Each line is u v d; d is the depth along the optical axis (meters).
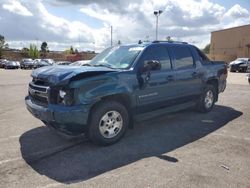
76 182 3.70
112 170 4.05
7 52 88.94
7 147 4.97
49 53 95.50
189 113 7.57
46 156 4.57
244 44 63.03
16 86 15.09
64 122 4.51
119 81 5.04
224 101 9.69
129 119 5.50
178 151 4.79
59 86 4.59
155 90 5.71
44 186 3.60
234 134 5.74
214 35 75.00
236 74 27.88
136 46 5.94
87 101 4.62
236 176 3.85
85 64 6.05
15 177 3.84
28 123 6.62
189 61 6.77
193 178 3.78
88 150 4.84
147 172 3.97
